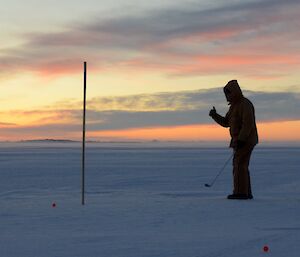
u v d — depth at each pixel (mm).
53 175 21812
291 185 15383
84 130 8836
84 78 8859
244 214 7297
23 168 28406
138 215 7234
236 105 9578
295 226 6258
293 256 4613
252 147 9414
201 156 58531
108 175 21875
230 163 36625
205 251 4812
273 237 5523
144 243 5195
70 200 9555
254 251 4824
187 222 6594
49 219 6930
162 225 6363
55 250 4867
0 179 19109
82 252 4773
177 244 5133
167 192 11547
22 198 10328
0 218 7035
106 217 7066
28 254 4699
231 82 9594
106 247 4996
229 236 5582
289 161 41031
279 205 8328
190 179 19297
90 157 53656
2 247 5016
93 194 11430
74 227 6250
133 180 18641
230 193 11148
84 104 8828
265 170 25922
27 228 6191
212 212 7504
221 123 9969
